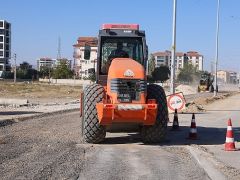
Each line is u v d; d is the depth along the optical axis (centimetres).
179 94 2233
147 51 1641
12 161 1134
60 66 14400
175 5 2889
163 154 1316
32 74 15800
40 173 994
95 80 1694
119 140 1609
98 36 1638
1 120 2184
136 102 1424
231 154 1327
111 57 1634
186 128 2100
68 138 1623
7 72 15125
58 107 3353
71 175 988
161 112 1496
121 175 1009
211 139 1703
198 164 1160
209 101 4862
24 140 1543
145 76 1449
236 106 4103
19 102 3950
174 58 2873
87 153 1305
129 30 1641
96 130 1472
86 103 1475
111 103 1406
